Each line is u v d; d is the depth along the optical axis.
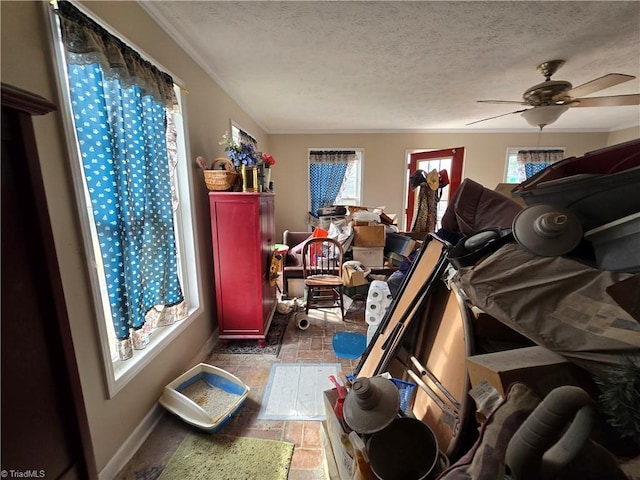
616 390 0.55
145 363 1.39
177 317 1.68
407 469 0.85
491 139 4.47
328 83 2.56
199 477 1.19
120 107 1.19
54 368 0.60
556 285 0.79
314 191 4.68
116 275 1.21
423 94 2.87
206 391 1.65
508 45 1.90
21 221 0.53
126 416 1.27
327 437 1.24
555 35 1.78
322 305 3.00
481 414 0.76
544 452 0.49
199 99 2.02
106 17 1.15
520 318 0.80
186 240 1.91
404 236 3.23
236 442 1.35
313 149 4.51
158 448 1.32
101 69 1.07
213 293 2.25
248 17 1.56
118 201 1.20
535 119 2.31
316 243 3.00
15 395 0.53
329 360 2.06
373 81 2.53
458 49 1.95
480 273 0.90
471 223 1.41
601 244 0.77
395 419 0.92
